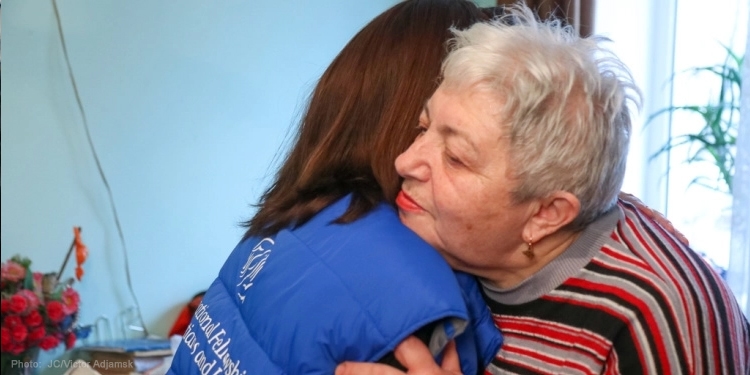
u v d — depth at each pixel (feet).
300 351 2.72
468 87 2.81
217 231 8.67
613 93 2.85
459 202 2.85
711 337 2.93
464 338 3.05
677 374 2.85
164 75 8.09
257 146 8.86
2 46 7.18
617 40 8.33
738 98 7.36
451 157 2.86
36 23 7.34
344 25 9.41
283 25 8.87
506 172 2.78
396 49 3.21
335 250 2.92
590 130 2.79
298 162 3.47
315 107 3.41
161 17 8.00
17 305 6.57
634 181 8.45
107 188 7.89
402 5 3.40
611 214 3.20
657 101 8.36
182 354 3.38
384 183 3.16
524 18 3.24
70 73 7.56
